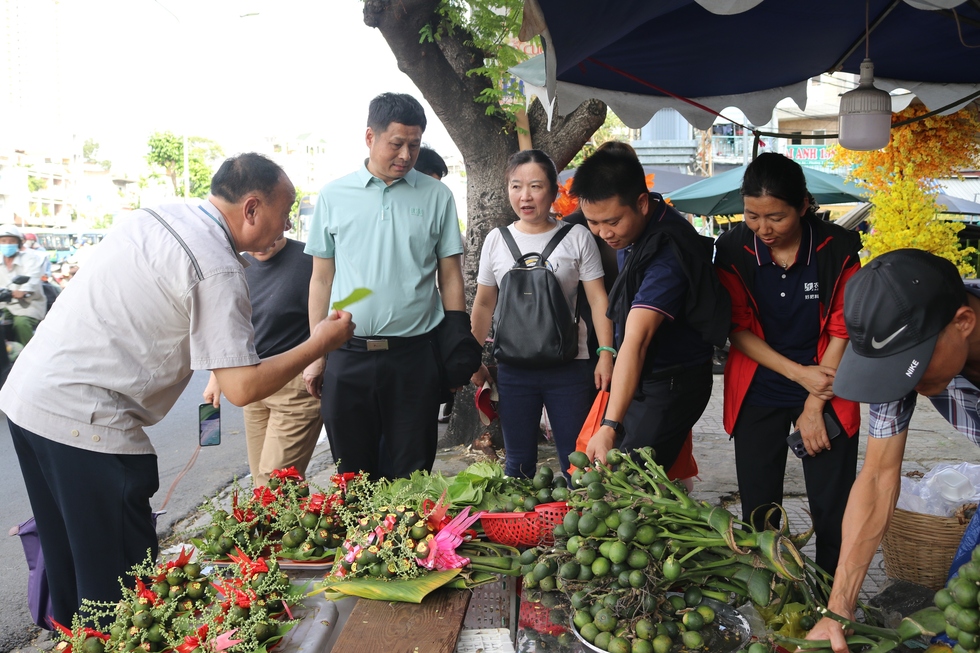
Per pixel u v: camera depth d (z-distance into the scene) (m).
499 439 5.95
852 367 1.74
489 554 2.08
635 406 2.85
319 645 1.66
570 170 10.11
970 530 2.03
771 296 2.74
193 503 5.30
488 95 5.44
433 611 1.79
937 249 6.13
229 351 2.27
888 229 6.18
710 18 3.46
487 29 5.35
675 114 20.41
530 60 4.14
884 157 5.97
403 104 3.18
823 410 2.68
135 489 2.37
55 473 2.32
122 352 2.32
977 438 2.19
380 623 1.74
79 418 2.30
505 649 1.67
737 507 4.71
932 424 6.60
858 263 2.71
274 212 2.48
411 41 5.28
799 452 2.72
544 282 3.50
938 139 5.55
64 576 2.52
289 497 2.24
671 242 2.63
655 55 3.85
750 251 2.75
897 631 1.59
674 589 1.84
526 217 3.68
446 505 2.10
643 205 2.68
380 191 3.31
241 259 2.58
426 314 3.35
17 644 3.53
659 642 1.58
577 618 1.68
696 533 1.77
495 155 5.71
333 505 2.18
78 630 1.74
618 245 2.78
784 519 1.87
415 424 3.37
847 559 1.78
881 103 3.51
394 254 3.26
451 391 3.51
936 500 3.16
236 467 6.13
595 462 2.01
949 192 14.08
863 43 3.91
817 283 2.68
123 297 2.29
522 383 3.64
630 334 2.56
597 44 3.25
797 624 1.73
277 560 2.08
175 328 2.34
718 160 21.53
